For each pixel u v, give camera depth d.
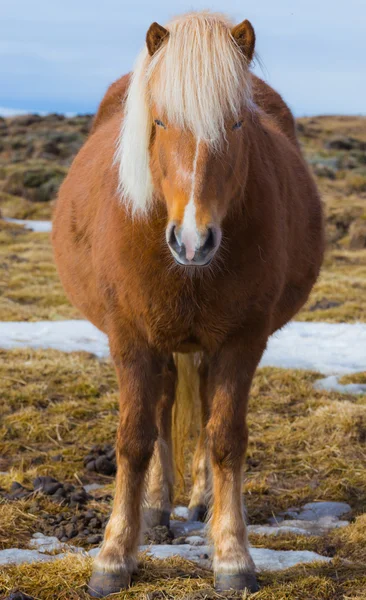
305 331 11.48
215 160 3.25
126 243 3.78
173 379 4.97
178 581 3.88
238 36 3.49
